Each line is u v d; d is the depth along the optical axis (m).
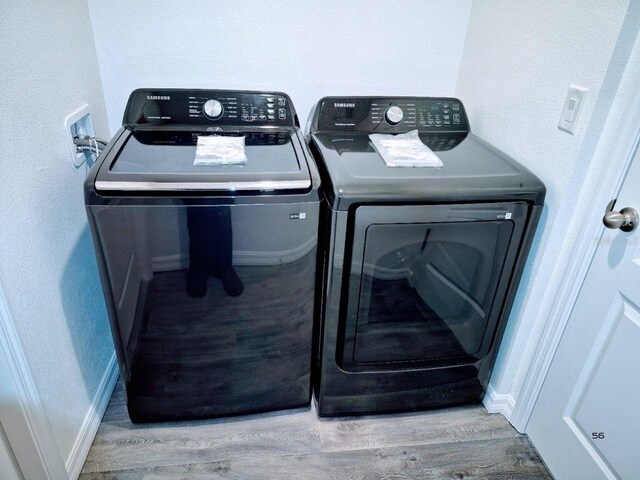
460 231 1.27
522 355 1.51
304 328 1.43
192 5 1.51
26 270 1.09
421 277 1.35
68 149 1.31
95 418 1.50
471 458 1.48
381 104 1.58
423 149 1.41
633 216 1.05
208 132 1.47
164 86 1.64
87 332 1.46
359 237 1.22
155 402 1.50
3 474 1.11
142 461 1.43
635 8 0.97
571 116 1.16
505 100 1.45
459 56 1.73
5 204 1.00
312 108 1.73
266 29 1.58
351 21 1.61
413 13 1.62
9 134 1.02
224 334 1.38
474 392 1.65
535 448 1.52
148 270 1.22
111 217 1.13
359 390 1.54
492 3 1.49
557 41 1.20
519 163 1.37
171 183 1.11
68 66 1.32
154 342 1.36
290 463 1.45
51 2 1.21
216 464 1.43
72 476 1.33
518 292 1.46
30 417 1.11
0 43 0.98
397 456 1.48
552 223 1.27
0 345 0.99
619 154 1.07
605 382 1.19
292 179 1.17
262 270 1.27
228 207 1.15
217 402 1.54
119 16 1.50
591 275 1.21
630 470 1.13
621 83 1.05
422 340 1.48
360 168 1.27
